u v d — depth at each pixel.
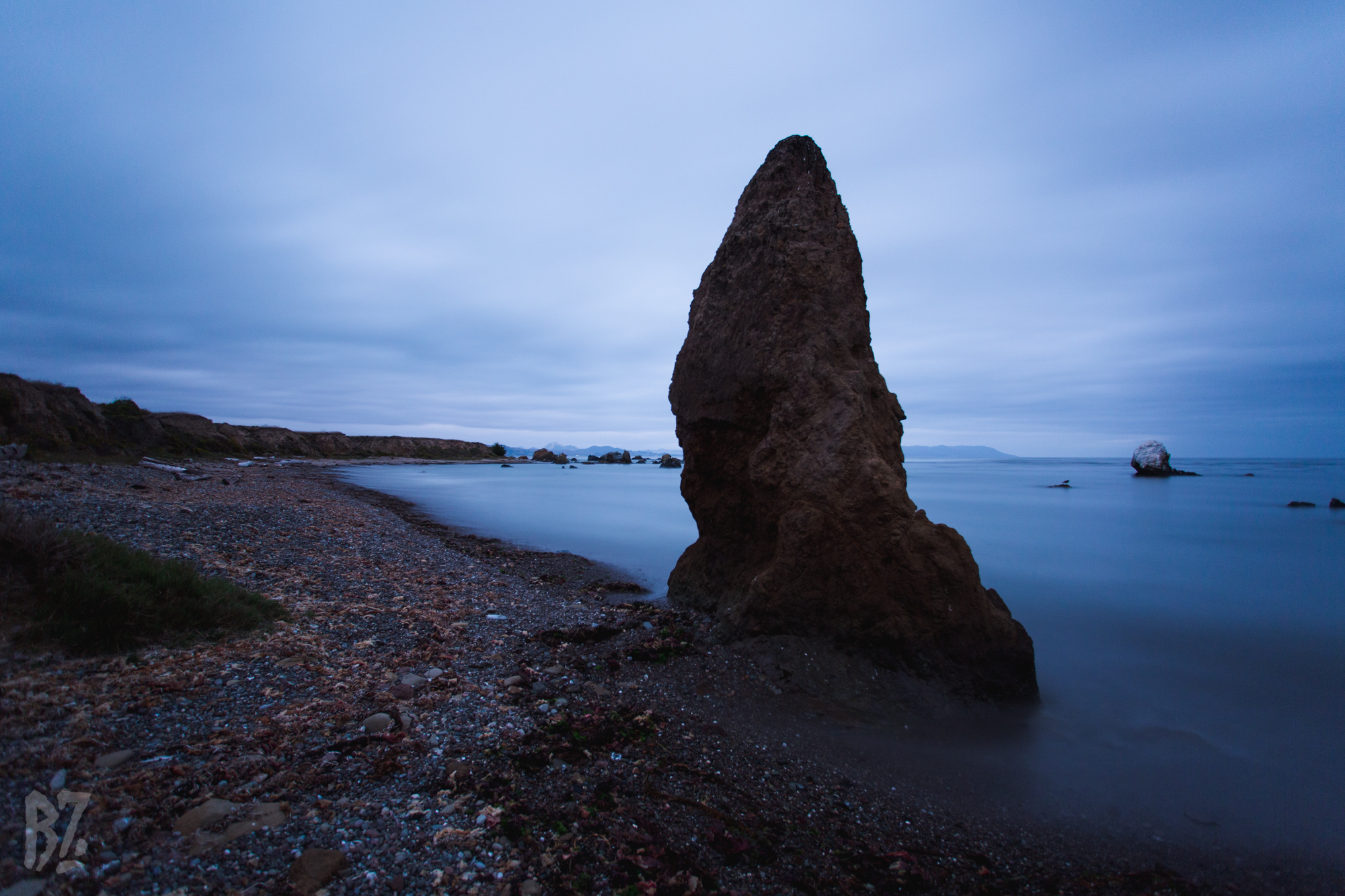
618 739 5.36
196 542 10.28
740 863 3.91
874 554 7.59
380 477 51.75
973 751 6.20
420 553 14.20
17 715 4.28
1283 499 43.28
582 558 17.02
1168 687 8.66
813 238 9.09
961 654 7.28
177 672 5.54
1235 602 14.01
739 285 9.77
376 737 4.91
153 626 6.19
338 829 3.73
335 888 3.24
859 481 7.79
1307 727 7.31
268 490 23.28
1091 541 23.69
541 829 3.94
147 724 4.62
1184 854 4.66
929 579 7.43
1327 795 5.64
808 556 7.75
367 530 16.08
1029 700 7.35
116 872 3.11
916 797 5.20
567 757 4.91
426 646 7.39
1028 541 23.73
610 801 4.35
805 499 8.02
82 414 30.14
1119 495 48.28
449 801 4.14
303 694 5.59
